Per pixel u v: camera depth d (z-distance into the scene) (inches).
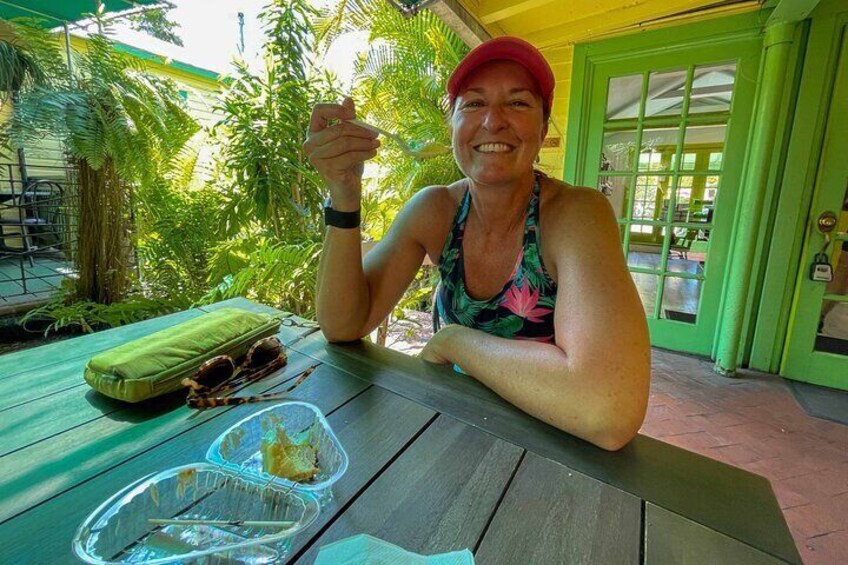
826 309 101.1
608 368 27.2
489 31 114.3
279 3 134.0
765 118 96.3
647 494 23.4
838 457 74.2
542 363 30.4
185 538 20.4
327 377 36.7
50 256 180.7
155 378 32.3
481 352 35.4
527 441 27.9
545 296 39.4
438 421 30.1
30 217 179.0
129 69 136.3
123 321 122.5
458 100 38.6
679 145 113.9
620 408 26.5
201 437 28.4
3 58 122.5
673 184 116.6
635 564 19.2
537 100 37.9
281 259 100.8
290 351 42.1
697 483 24.3
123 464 25.5
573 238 34.4
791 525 59.5
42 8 151.9
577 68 122.8
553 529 21.0
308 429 28.7
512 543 20.2
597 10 107.8
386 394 33.9
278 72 136.6
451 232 44.8
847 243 97.7
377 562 18.8
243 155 129.0
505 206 39.7
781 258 102.3
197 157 153.5
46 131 114.2
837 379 99.7
